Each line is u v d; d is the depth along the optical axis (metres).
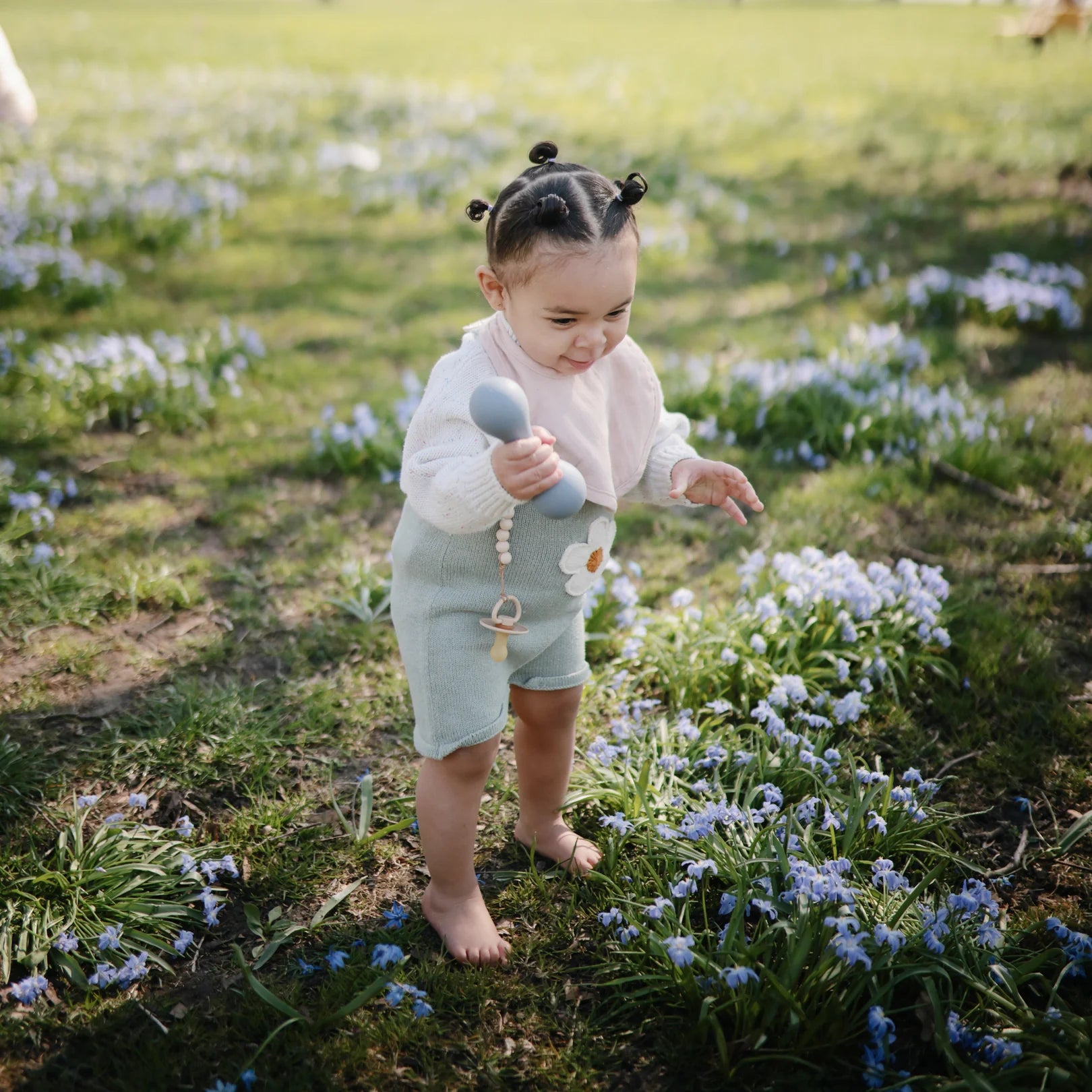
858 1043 2.19
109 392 5.12
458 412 2.11
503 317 2.19
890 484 4.58
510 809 2.89
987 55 18.72
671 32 25.12
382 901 2.61
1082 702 3.27
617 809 2.82
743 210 8.44
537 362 2.14
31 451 4.75
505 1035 2.27
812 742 3.05
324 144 10.73
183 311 6.55
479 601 2.26
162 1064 2.15
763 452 4.92
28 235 7.26
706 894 2.55
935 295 6.44
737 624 3.37
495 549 2.22
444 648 2.26
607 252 1.99
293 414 5.25
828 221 8.45
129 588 3.78
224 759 3.03
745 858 2.52
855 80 15.55
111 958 2.41
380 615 3.74
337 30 24.61
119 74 15.89
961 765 3.06
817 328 6.25
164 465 4.73
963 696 3.30
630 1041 2.25
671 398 5.14
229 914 2.57
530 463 1.94
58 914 2.48
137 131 11.36
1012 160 9.80
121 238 7.60
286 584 3.91
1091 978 2.37
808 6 37.62
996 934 2.31
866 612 3.38
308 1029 2.24
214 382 5.42
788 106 13.20
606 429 2.24
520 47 20.94
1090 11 18.73
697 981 2.26
